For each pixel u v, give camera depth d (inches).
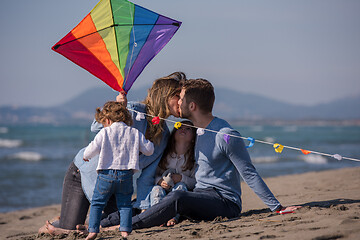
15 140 3472.0
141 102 333.1
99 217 272.4
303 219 267.3
